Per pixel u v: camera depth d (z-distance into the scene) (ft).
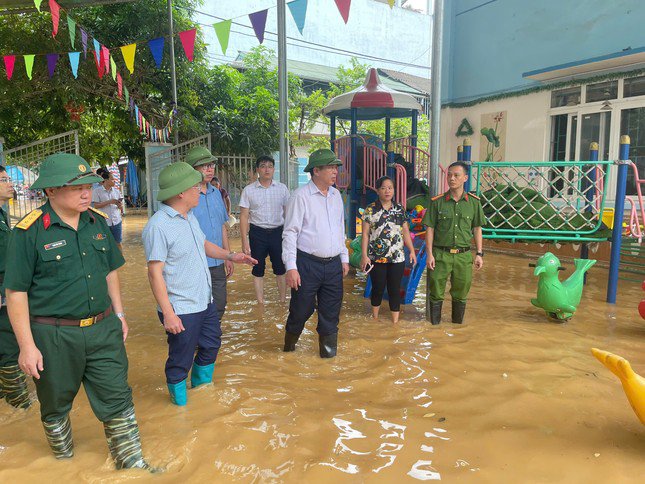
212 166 15.96
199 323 11.24
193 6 49.14
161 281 10.47
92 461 9.13
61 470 8.84
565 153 33.83
